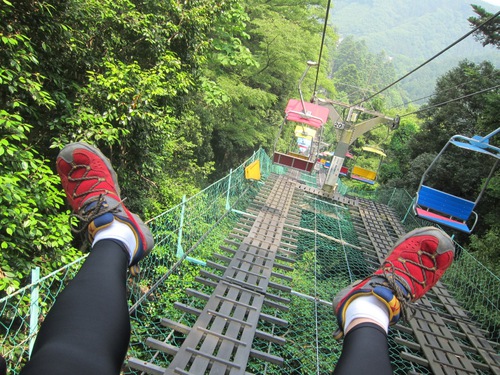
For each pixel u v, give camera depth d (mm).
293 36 15250
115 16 5453
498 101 9422
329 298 6141
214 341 3643
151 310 4695
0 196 3455
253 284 4855
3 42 3812
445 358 4594
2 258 3586
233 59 9094
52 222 4102
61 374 669
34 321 2664
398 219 10875
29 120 4668
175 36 6402
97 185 1381
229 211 7617
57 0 4469
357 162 30547
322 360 4844
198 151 14031
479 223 11383
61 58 4875
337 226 9234
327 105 11383
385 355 1042
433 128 15945
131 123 5312
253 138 17281
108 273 998
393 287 1405
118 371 791
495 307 6152
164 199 7480
